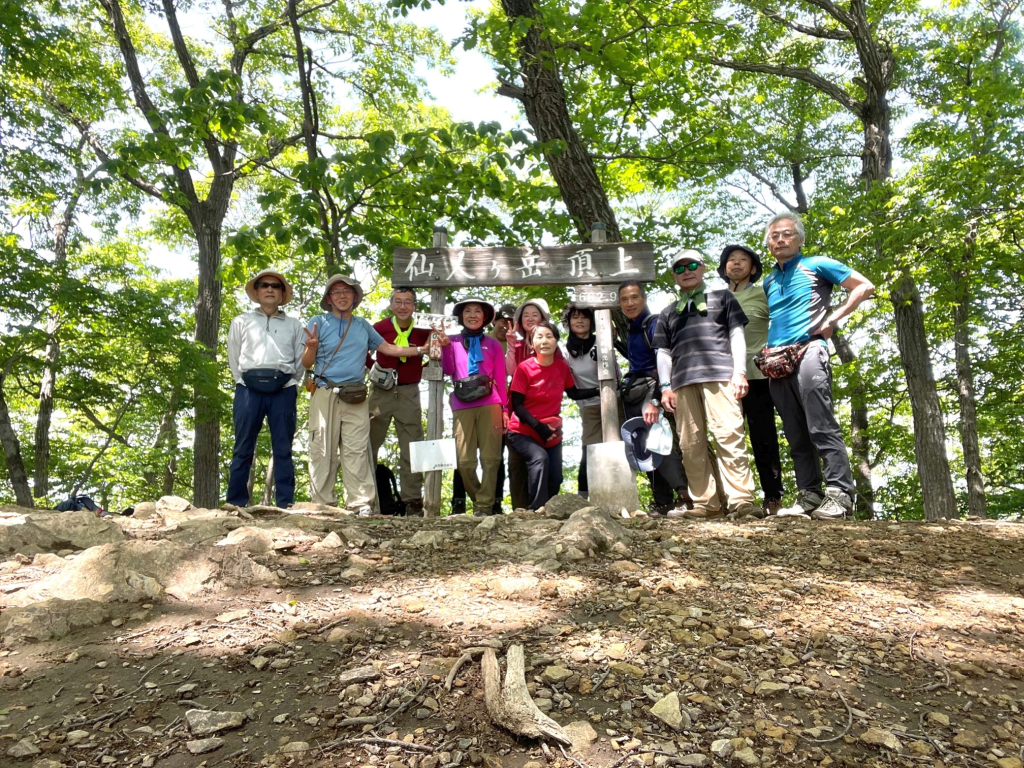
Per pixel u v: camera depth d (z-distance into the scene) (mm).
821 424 4570
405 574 3385
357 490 5312
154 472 15562
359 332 5484
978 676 2510
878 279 8570
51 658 2471
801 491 4867
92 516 3783
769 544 3932
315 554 3627
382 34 13562
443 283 5801
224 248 8406
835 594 3191
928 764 2020
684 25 9312
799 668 2502
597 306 5688
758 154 14711
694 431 4938
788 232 4688
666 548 3834
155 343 10805
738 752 2025
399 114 14398
